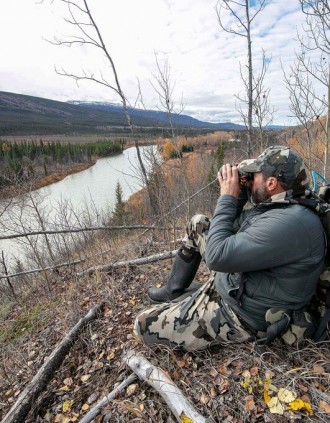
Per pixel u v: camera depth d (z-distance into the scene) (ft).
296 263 4.55
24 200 18.19
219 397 5.16
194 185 21.12
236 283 5.41
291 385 5.09
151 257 11.68
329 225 4.57
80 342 7.92
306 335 5.13
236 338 5.80
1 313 12.94
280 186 4.76
